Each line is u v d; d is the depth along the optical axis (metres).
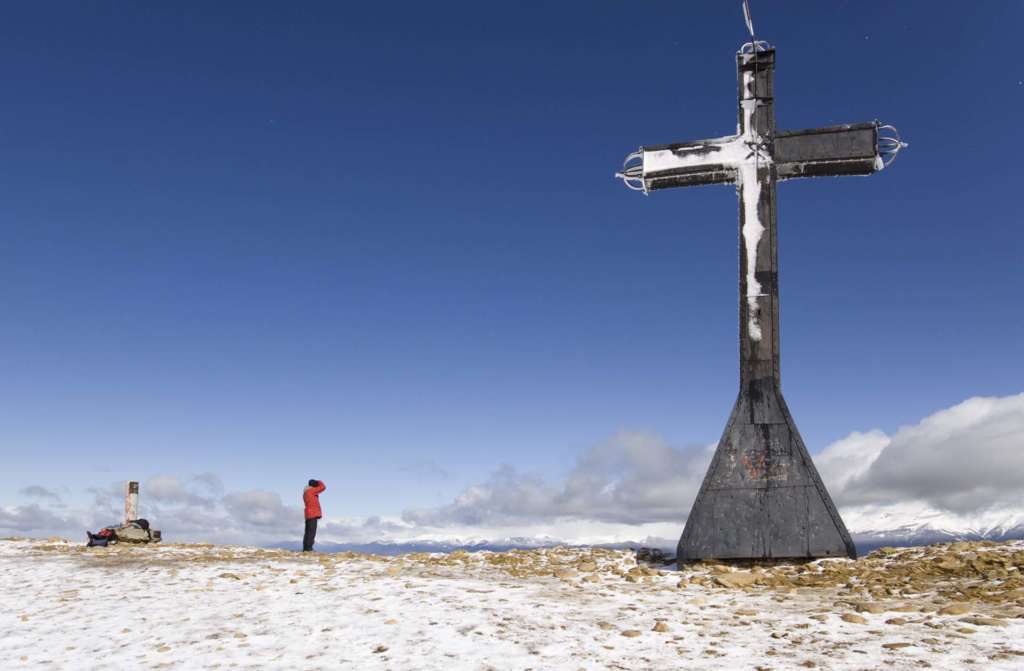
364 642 10.16
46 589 15.06
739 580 14.66
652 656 9.17
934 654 8.55
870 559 15.82
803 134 18.58
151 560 18.98
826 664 8.46
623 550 19.67
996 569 13.14
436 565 18.28
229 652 9.89
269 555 20.34
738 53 19.28
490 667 8.88
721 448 17.56
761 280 18.25
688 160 19.14
